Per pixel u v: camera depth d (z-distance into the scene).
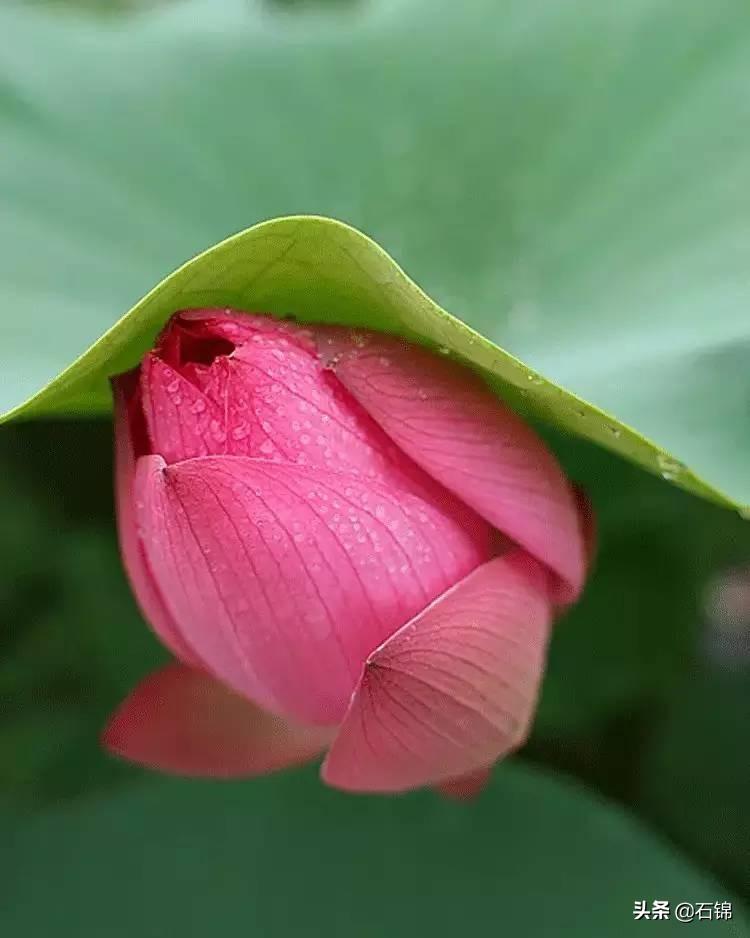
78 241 0.59
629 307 0.59
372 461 0.48
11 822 0.62
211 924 0.59
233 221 0.62
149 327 0.49
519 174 0.62
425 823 0.61
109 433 0.67
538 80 0.64
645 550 0.65
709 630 0.69
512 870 0.60
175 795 0.62
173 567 0.47
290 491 0.47
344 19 0.67
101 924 0.59
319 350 0.49
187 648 0.49
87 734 0.65
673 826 0.65
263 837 0.61
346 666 0.48
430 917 0.59
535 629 0.49
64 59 0.64
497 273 0.61
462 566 0.48
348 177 0.63
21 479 0.66
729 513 0.64
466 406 0.49
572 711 0.66
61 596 0.66
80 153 0.61
